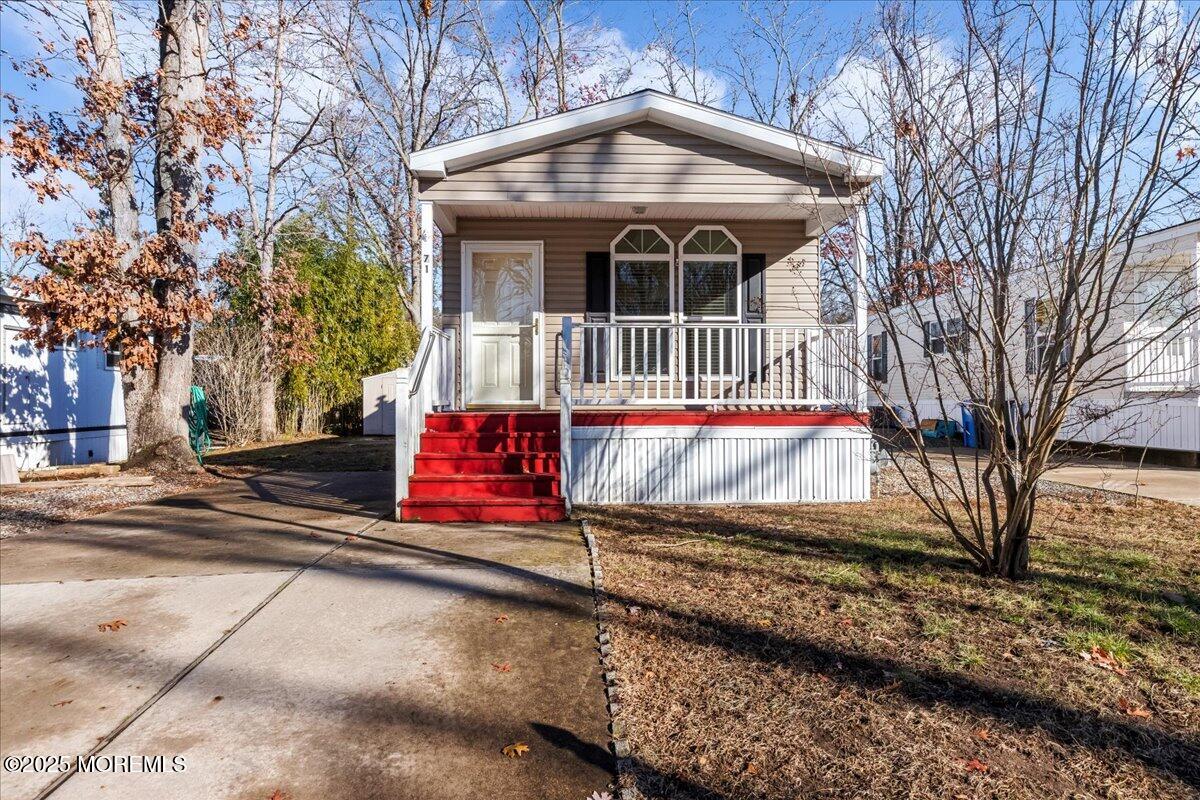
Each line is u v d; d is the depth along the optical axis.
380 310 19.75
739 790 2.33
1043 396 4.32
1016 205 4.25
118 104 9.82
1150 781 2.38
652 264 9.30
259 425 16.92
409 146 21.23
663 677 3.16
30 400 12.12
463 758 2.53
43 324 9.41
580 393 8.66
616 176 7.73
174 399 10.56
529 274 9.38
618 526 6.38
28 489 9.00
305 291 13.38
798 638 3.59
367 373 19.45
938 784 2.36
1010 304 4.61
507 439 7.61
